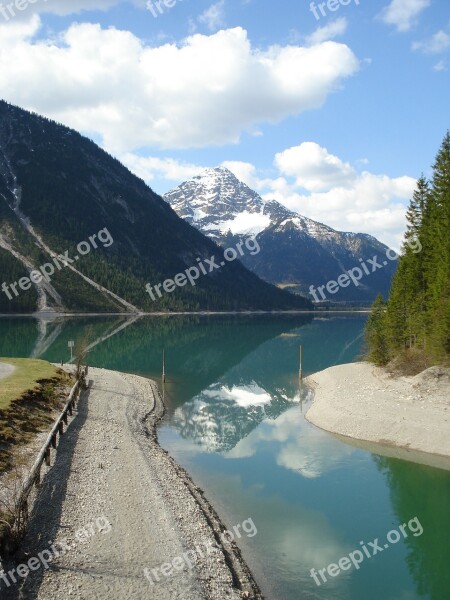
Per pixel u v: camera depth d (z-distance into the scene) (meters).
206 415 41.25
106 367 65.19
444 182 54.66
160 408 42.66
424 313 49.44
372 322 62.09
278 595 15.87
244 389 53.72
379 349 56.41
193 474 26.97
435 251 51.62
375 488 24.88
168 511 19.98
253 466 28.25
